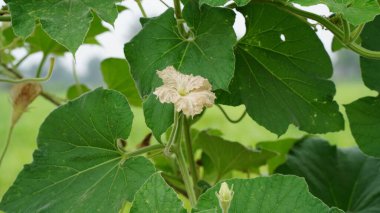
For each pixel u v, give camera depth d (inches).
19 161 135.5
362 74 46.0
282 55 44.0
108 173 39.9
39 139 41.1
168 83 33.9
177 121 37.3
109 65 57.6
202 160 57.7
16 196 39.8
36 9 36.2
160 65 38.5
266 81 43.8
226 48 38.0
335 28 41.9
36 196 39.8
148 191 34.0
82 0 36.5
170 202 33.7
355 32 41.5
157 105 37.7
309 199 35.9
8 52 57.2
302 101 44.5
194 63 38.3
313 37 43.5
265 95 43.4
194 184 48.4
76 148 41.1
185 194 55.6
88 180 40.0
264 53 43.9
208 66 37.9
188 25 39.6
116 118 40.4
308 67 44.2
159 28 39.5
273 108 43.3
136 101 61.2
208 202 35.8
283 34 43.5
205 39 39.0
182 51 39.0
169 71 34.3
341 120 44.9
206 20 39.4
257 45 43.8
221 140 52.6
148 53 38.8
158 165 57.5
